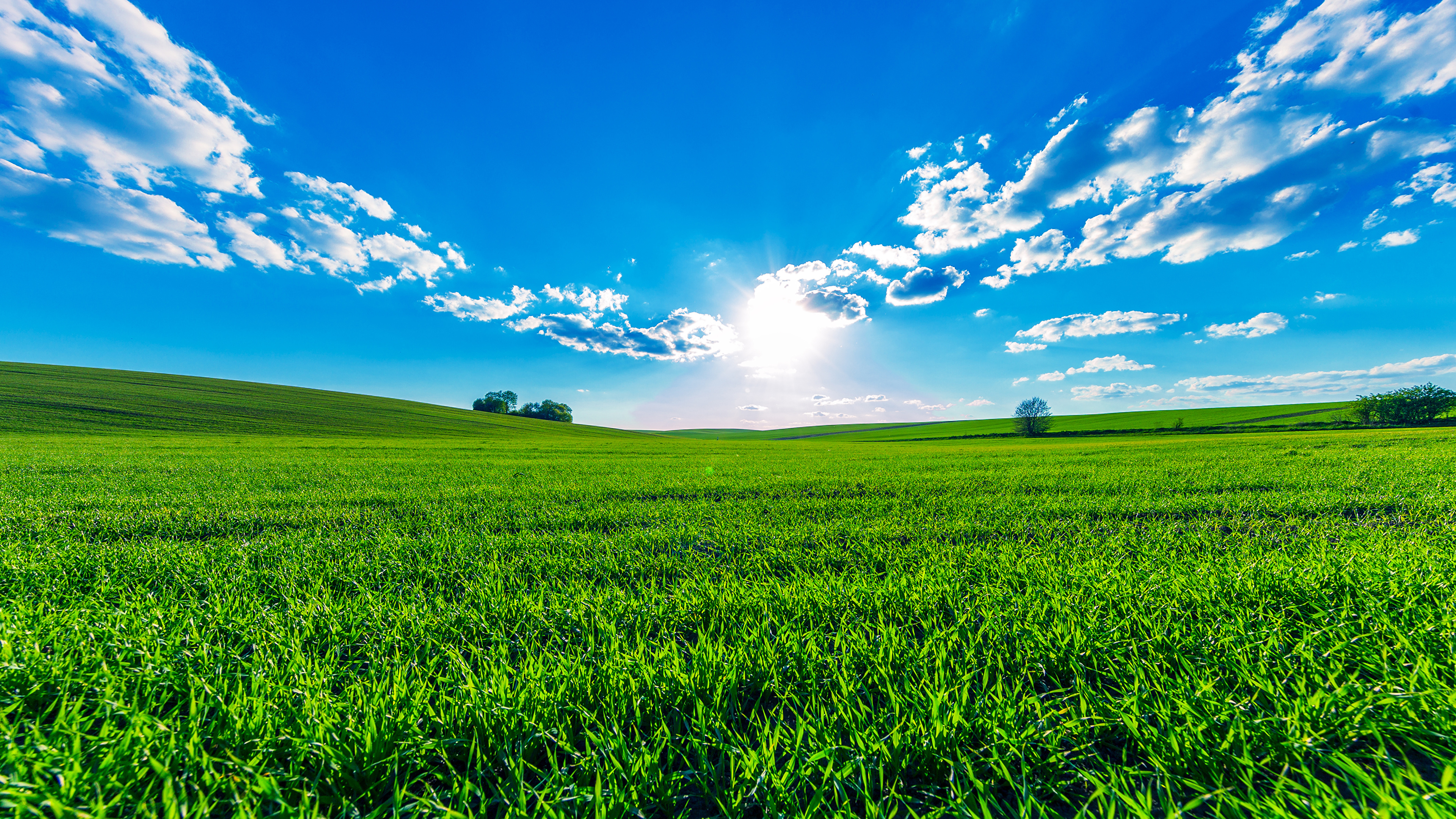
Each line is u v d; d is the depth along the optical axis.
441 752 1.47
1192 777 1.35
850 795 1.39
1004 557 3.33
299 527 4.96
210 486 7.92
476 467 12.18
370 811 1.39
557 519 5.20
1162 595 2.44
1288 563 2.77
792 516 5.24
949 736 1.45
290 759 1.44
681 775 1.38
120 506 5.81
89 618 2.28
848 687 1.76
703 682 1.78
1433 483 5.79
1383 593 2.23
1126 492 6.27
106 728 1.46
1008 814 1.33
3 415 34.25
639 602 2.65
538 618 2.42
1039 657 1.92
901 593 2.66
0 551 3.49
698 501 6.33
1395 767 1.28
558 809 1.32
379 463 13.36
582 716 1.59
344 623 2.35
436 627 2.32
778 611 2.50
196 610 2.46
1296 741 1.37
